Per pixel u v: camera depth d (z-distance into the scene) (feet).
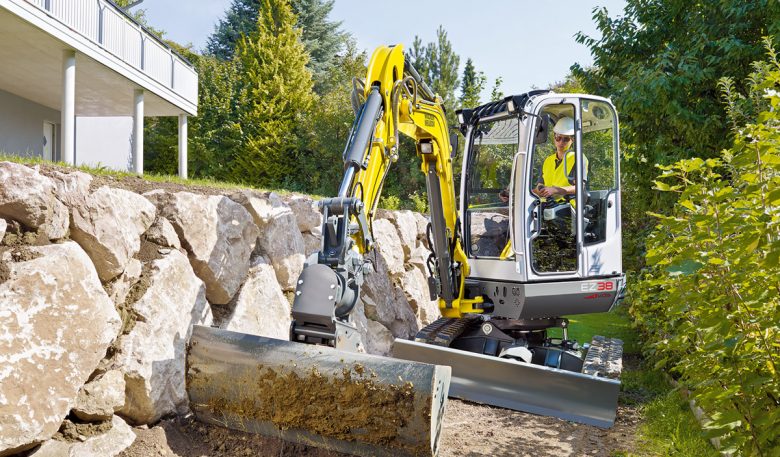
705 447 14.26
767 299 9.26
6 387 9.60
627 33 30.99
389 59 15.10
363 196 13.48
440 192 19.76
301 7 140.46
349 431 11.46
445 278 20.20
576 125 19.60
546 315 19.58
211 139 98.63
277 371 11.71
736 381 9.70
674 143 27.99
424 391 10.96
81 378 10.88
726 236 9.94
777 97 9.41
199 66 105.60
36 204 10.77
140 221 13.41
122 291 12.54
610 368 17.79
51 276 10.50
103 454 11.05
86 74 44.73
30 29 34.12
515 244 19.08
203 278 14.96
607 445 15.25
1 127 50.39
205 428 12.86
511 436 15.71
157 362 12.64
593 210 20.57
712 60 25.31
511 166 20.48
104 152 65.72
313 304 11.27
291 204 19.52
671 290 10.95
